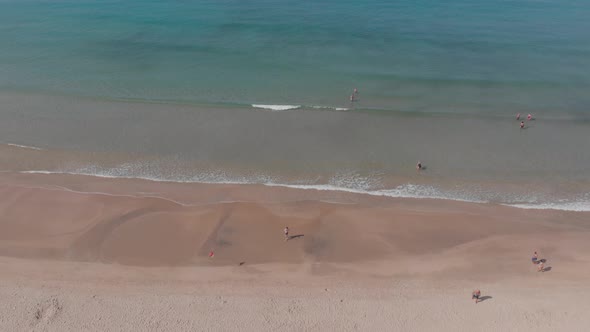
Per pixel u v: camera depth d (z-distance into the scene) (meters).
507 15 83.88
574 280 25.62
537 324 23.02
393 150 39.53
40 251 27.33
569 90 50.94
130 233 29.05
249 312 23.80
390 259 27.45
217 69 57.00
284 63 59.06
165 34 71.25
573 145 40.19
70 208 31.28
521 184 34.84
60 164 37.06
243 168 36.91
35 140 40.44
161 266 26.59
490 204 32.56
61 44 65.88
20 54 61.22
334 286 25.52
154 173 36.16
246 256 27.52
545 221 30.64
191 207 31.80
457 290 25.23
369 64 58.78
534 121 44.50
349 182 35.22
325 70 56.66
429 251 28.08
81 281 25.36
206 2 95.31
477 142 40.81
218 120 44.47
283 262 27.14
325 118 45.00
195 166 37.12
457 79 53.81
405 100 48.81
